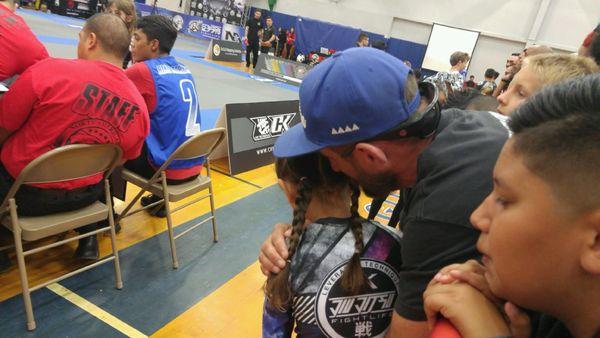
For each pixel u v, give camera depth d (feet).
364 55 2.38
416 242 2.38
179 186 8.79
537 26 42.16
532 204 1.37
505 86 10.58
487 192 2.18
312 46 53.62
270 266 2.81
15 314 6.54
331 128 2.39
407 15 49.42
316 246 2.78
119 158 6.98
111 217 7.41
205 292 8.01
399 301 2.49
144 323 6.95
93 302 7.16
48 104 5.98
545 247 1.37
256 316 7.62
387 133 2.35
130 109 6.81
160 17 9.00
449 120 2.99
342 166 2.58
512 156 1.47
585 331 1.43
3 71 7.88
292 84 36.81
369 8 51.55
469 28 46.03
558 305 1.46
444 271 1.95
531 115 1.45
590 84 1.35
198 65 35.17
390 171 2.52
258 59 38.22
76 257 8.15
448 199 2.26
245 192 12.89
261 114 15.08
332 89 2.33
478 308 1.70
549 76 3.84
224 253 9.40
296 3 56.29
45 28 34.01
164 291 7.80
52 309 6.81
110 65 6.65
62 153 5.91
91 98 6.31
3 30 7.70
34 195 6.27
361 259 2.81
